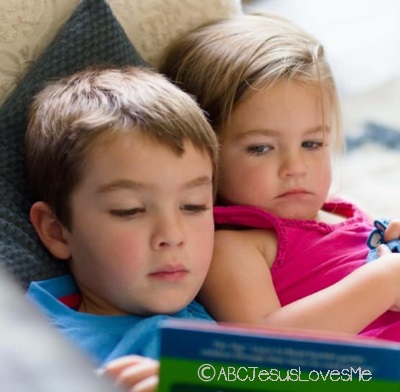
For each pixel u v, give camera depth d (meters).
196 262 1.31
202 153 1.33
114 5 1.65
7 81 1.52
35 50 1.55
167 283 1.28
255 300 1.42
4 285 0.76
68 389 0.66
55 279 1.36
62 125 1.32
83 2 1.55
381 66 3.21
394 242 1.52
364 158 2.73
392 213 2.43
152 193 1.27
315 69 1.57
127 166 1.25
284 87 1.53
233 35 1.63
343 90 3.07
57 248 1.37
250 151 1.55
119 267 1.28
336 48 3.27
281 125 1.53
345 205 1.71
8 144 1.42
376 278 1.41
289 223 1.55
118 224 1.27
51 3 1.56
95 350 1.23
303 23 3.38
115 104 1.32
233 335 0.81
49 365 0.68
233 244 1.49
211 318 1.43
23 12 1.52
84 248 1.31
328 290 1.41
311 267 1.51
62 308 1.29
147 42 1.71
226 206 1.59
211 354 0.81
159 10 1.71
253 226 1.55
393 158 2.73
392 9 3.55
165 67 1.70
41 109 1.39
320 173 1.57
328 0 3.57
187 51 1.66
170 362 0.81
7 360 0.67
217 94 1.56
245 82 1.54
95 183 1.27
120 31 1.58
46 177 1.34
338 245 1.54
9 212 1.36
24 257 1.33
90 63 1.53
